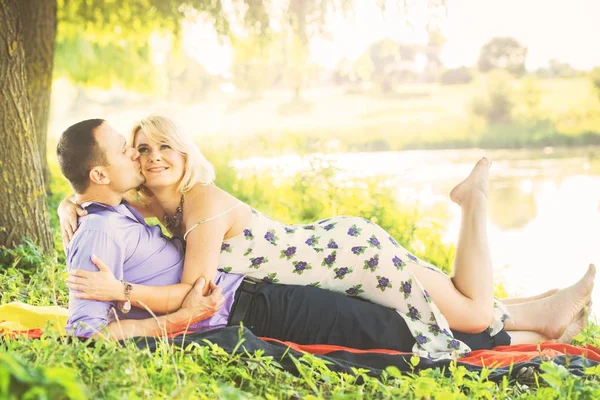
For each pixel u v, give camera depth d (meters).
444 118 36.41
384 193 11.18
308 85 46.47
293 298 5.08
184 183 5.00
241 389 4.20
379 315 5.12
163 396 3.75
